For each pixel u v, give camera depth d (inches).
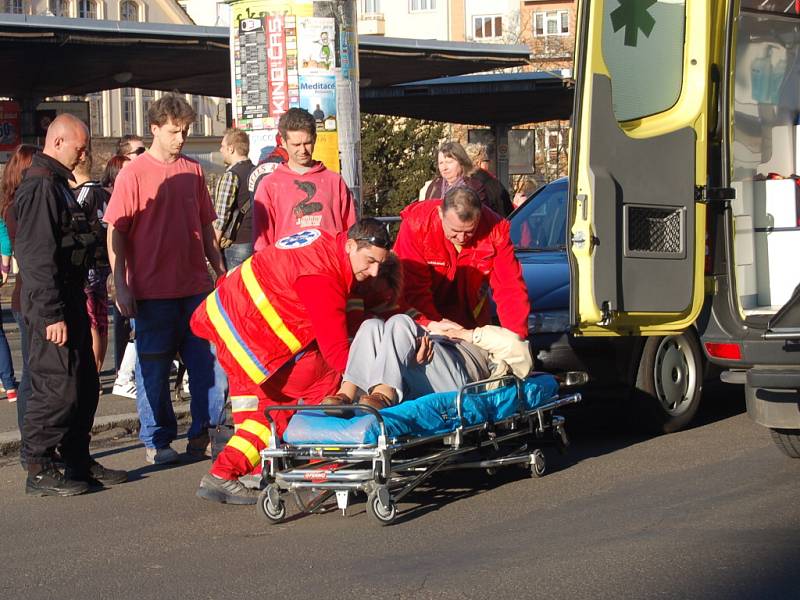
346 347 244.4
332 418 237.9
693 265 283.4
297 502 247.1
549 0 2390.5
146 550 228.4
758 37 362.0
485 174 406.6
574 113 272.7
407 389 254.4
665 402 324.2
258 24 439.2
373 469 233.9
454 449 251.4
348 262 245.8
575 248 274.1
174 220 308.7
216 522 249.0
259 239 313.1
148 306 308.2
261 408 260.7
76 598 199.5
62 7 1819.6
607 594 189.2
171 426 314.7
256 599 194.2
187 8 2425.0
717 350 279.3
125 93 1877.5
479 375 266.4
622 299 274.7
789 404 265.9
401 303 273.3
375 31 2516.0
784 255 346.0
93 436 358.0
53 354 276.4
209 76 861.8
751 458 289.0
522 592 191.3
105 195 384.5
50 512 263.9
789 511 237.6
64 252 274.7
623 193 275.0
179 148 309.4
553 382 286.5
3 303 1010.7
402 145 1556.3
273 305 251.1
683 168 284.2
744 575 197.2
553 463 292.8
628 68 279.4
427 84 932.0
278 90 438.3
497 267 280.8
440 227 275.6
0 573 215.8
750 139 358.0
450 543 223.0
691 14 286.5
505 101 974.4
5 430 357.1
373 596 192.5
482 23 2470.5
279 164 336.5
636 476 274.7
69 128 276.8
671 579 195.9
